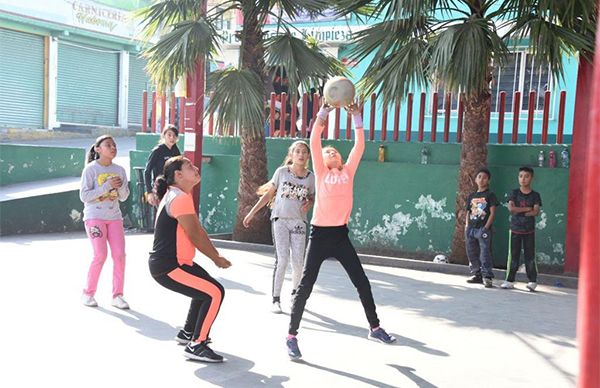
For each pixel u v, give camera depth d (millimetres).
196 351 5000
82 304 6641
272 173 12484
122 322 6043
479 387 4613
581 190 9109
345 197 5332
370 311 5625
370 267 9945
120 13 27031
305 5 10656
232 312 6602
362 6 10008
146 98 14164
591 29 8375
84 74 26328
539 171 10141
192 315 5305
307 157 6578
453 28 8359
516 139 10688
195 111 12039
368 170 11523
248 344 5527
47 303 6656
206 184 13047
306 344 5574
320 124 5324
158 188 4969
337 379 4703
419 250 11141
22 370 4684
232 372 4801
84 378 4566
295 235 6602
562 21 8594
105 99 27406
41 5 23734
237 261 9805
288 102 13414
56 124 25141
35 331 5672
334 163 5406
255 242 11586
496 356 5379
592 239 976
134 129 28516
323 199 5316
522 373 4953
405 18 8812
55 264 8906
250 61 11203
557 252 10055
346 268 5504
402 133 14609
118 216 6621
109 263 9055
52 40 24688
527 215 8398
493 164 10719
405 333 6023
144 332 5738
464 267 9523
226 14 15289
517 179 10359
